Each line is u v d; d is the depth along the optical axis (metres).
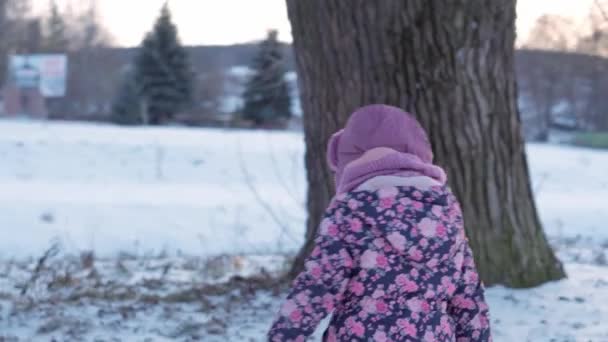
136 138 30.62
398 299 2.69
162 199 18.12
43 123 41.22
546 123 40.91
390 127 2.88
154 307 6.20
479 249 6.45
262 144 30.03
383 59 6.02
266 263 8.87
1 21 44.50
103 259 9.85
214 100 49.06
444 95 6.10
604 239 14.23
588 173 27.14
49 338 5.30
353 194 2.75
